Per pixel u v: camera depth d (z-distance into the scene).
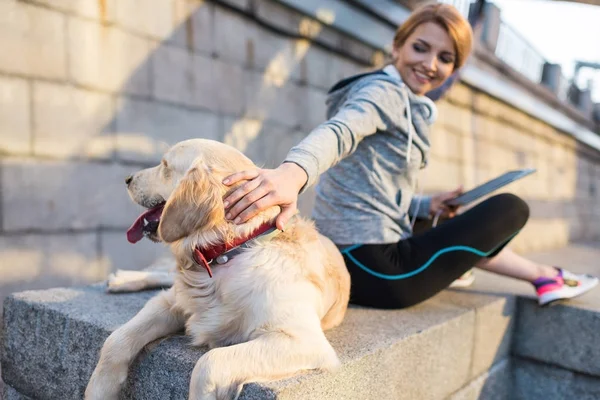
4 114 2.97
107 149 3.49
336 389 1.54
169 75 3.84
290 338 1.45
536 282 2.71
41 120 3.14
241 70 4.39
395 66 2.44
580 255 6.26
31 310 2.04
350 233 2.25
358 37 5.39
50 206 3.21
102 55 3.42
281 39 4.73
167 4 3.78
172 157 1.72
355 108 1.98
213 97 4.17
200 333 1.58
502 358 2.85
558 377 2.78
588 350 2.64
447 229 2.33
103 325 1.79
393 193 2.32
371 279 2.24
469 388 2.50
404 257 2.27
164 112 3.82
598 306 2.71
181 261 1.62
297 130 4.98
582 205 11.08
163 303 1.73
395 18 5.72
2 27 2.94
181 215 1.53
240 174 1.52
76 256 3.36
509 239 2.46
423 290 2.30
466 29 2.29
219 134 4.25
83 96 3.34
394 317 2.22
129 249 3.68
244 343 1.43
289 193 1.55
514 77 8.05
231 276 1.54
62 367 1.92
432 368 2.14
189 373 1.49
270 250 1.58
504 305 2.76
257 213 1.52
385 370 1.81
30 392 2.07
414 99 2.21
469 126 6.92
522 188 8.23
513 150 8.24
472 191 2.75
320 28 5.04
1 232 2.99
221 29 4.19
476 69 6.73
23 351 2.09
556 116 9.43
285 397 1.33
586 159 11.53
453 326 2.28
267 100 4.65
